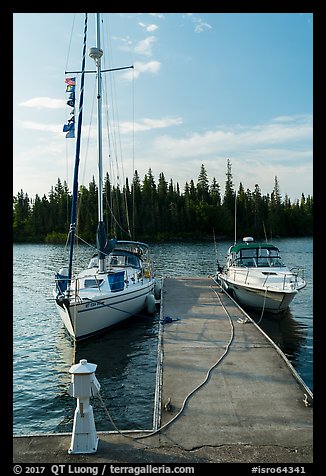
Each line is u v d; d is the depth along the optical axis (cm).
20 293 2198
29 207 8381
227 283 1678
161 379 704
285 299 1313
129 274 1491
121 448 484
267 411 579
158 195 8106
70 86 1221
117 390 870
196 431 523
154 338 1233
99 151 1358
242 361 796
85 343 1169
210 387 668
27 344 1242
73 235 1102
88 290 1223
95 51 1346
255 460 459
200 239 7431
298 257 3891
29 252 5334
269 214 7438
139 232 7350
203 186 8775
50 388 909
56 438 507
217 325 1098
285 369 750
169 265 3378
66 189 8156
